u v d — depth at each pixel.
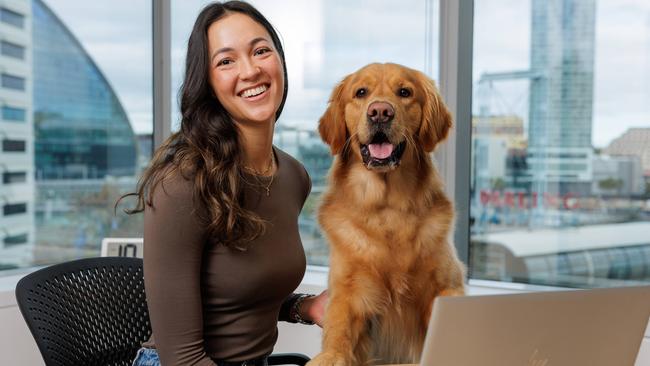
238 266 1.24
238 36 1.25
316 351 2.28
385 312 1.40
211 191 1.16
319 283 2.35
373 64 1.56
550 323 0.77
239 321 1.29
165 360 1.19
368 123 1.42
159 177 1.18
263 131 1.33
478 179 2.43
